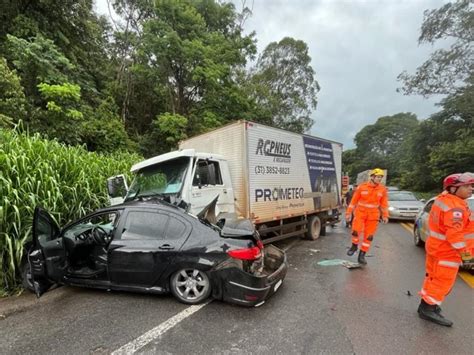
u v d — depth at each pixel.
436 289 3.19
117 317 3.36
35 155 5.18
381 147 58.25
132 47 19.55
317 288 4.31
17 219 4.15
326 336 2.93
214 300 3.81
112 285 3.91
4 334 3.03
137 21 20.03
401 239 8.24
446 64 19.52
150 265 3.74
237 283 3.48
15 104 8.70
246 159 5.82
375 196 5.51
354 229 5.79
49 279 3.87
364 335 2.95
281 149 6.84
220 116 18.44
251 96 25.08
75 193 5.37
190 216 3.94
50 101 9.59
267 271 4.06
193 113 18.62
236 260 3.52
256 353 2.64
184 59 16.81
